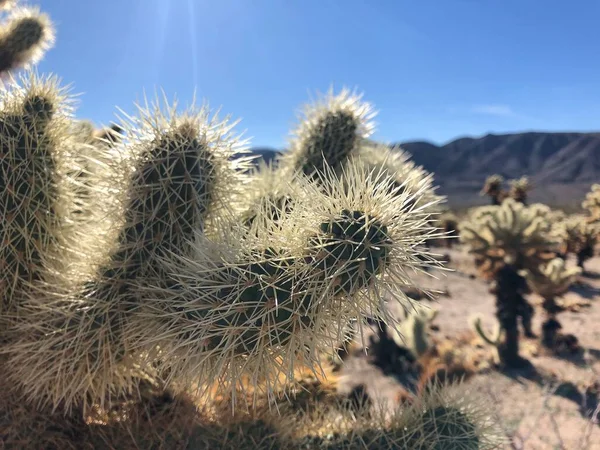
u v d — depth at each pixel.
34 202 2.17
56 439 2.13
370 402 2.82
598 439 5.46
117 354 2.07
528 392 7.04
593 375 7.79
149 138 2.11
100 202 2.17
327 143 2.83
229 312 1.59
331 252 1.53
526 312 8.57
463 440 2.22
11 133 2.15
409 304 1.62
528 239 8.55
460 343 9.83
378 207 1.59
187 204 2.08
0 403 2.08
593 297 13.94
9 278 2.17
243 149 2.29
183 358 1.70
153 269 2.05
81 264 2.14
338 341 1.70
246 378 2.38
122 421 2.22
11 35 6.91
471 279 16.47
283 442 2.11
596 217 18.09
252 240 1.71
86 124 3.04
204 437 2.05
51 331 2.03
